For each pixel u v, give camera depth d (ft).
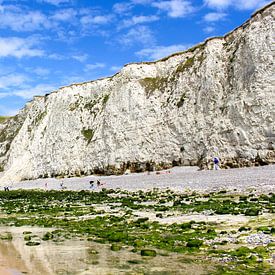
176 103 231.50
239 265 43.65
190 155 212.23
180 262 47.14
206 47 230.27
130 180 193.67
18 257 55.77
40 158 309.22
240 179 131.34
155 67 267.18
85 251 57.67
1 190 255.50
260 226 61.93
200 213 81.66
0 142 432.66
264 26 199.82
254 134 182.19
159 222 76.38
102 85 305.94
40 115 346.33
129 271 44.78
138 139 240.73
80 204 128.88
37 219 98.78
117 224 78.89
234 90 201.16
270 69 187.73
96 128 280.10
